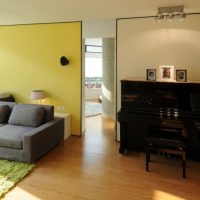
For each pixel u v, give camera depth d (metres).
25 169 3.18
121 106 3.93
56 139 4.08
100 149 4.07
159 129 3.62
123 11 3.61
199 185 2.91
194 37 3.73
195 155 3.64
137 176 3.12
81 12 3.70
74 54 4.55
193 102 3.50
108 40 6.06
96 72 9.38
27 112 3.97
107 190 2.76
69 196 2.62
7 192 2.66
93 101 8.96
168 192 2.74
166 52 3.91
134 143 4.04
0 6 3.38
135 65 4.13
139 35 4.04
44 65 4.78
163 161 3.60
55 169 3.27
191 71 3.81
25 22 4.59
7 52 5.01
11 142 3.38
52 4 3.25
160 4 3.19
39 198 2.57
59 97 4.78
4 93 4.98
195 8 3.41
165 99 3.66
